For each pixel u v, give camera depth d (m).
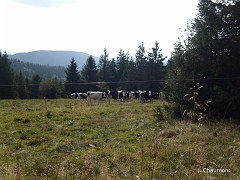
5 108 16.80
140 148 7.21
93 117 13.23
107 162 5.93
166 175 5.41
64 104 20.89
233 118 11.28
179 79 12.30
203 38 11.86
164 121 11.48
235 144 7.56
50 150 7.26
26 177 5.10
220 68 11.22
